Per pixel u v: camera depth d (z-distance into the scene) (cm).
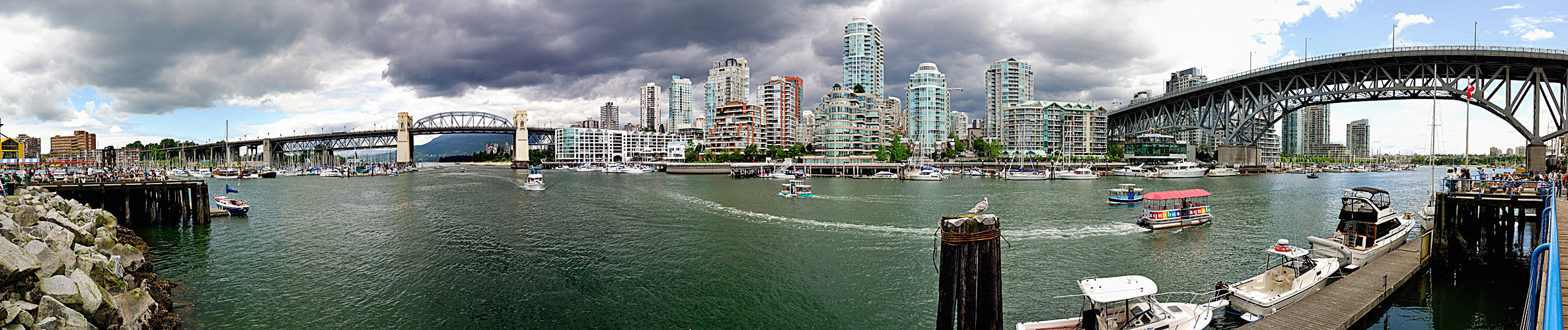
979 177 16012
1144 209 5947
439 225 6112
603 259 4369
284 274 3906
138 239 4831
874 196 9538
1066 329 2405
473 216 6862
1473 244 3741
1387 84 15500
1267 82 17562
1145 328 2383
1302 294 2819
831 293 3506
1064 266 4053
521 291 3544
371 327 2925
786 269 4078
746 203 8319
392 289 3569
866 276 3875
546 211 7412
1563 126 12181
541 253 4603
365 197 9656
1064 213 6944
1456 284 3247
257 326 2920
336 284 3656
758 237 5284
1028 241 4944
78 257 2536
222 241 5094
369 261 4316
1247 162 19362
